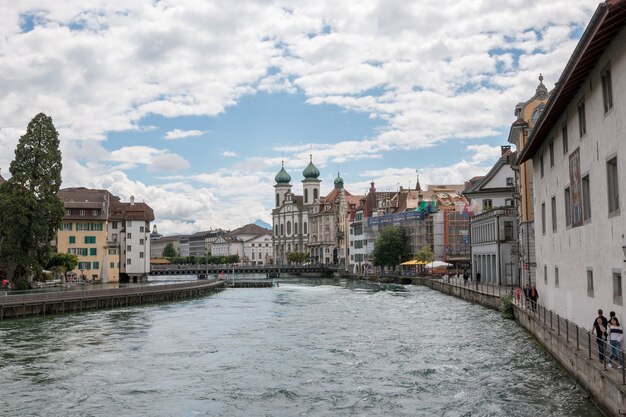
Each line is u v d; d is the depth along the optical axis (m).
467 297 74.69
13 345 42.72
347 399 26.61
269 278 181.50
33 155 81.62
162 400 27.20
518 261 80.56
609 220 25.91
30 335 48.12
